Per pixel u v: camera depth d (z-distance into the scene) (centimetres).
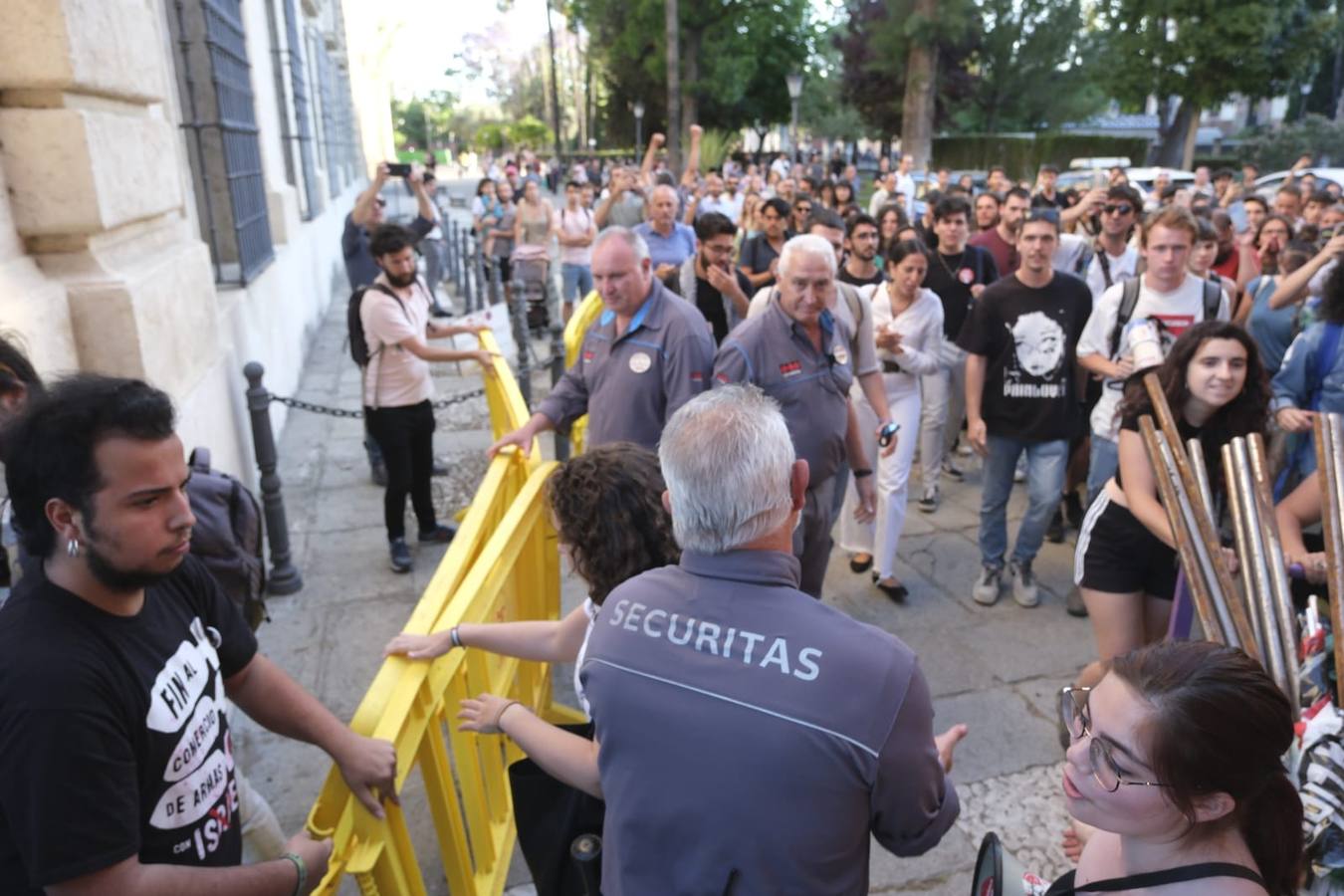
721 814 132
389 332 448
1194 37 2925
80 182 342
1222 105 3120
